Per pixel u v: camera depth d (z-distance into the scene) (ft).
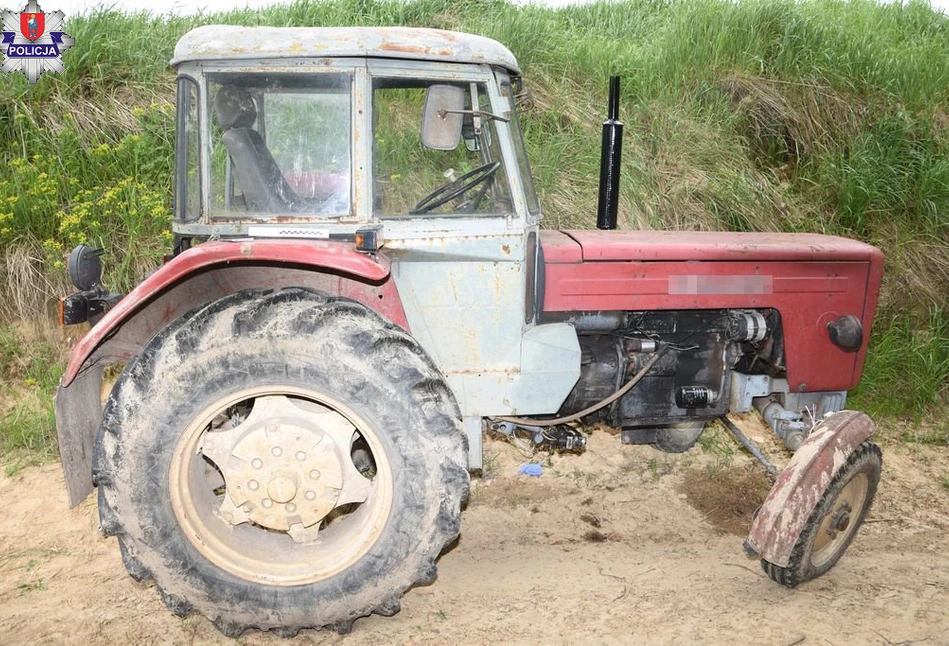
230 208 8.79
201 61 8.50
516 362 9.48
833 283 11.02
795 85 21.24
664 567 10.41
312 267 8.47
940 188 19.16
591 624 8.75
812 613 8.98
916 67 21.66
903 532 11.87
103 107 18.11
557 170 18.70
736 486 13.44
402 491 8.14
